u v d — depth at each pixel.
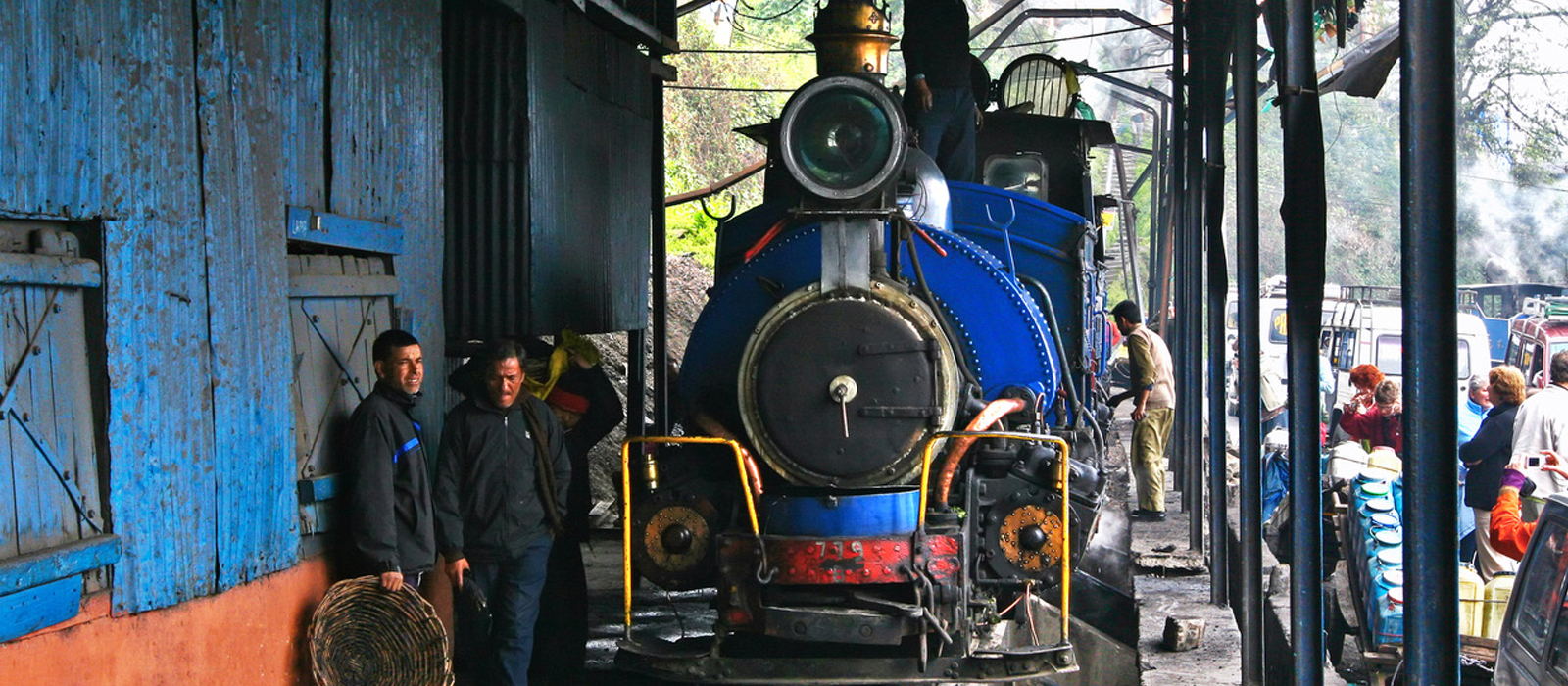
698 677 5.52
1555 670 4.52
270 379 4.78
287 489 4.88
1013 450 5.82
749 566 5.55
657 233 10.57
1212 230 8.47
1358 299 22.64
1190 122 10.44
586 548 9.91
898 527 5.56
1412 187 3.68
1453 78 3.64
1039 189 8.86
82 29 3.87
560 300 7.83
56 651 3.77
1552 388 8.21
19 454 3.68
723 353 6.03
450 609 5.80
